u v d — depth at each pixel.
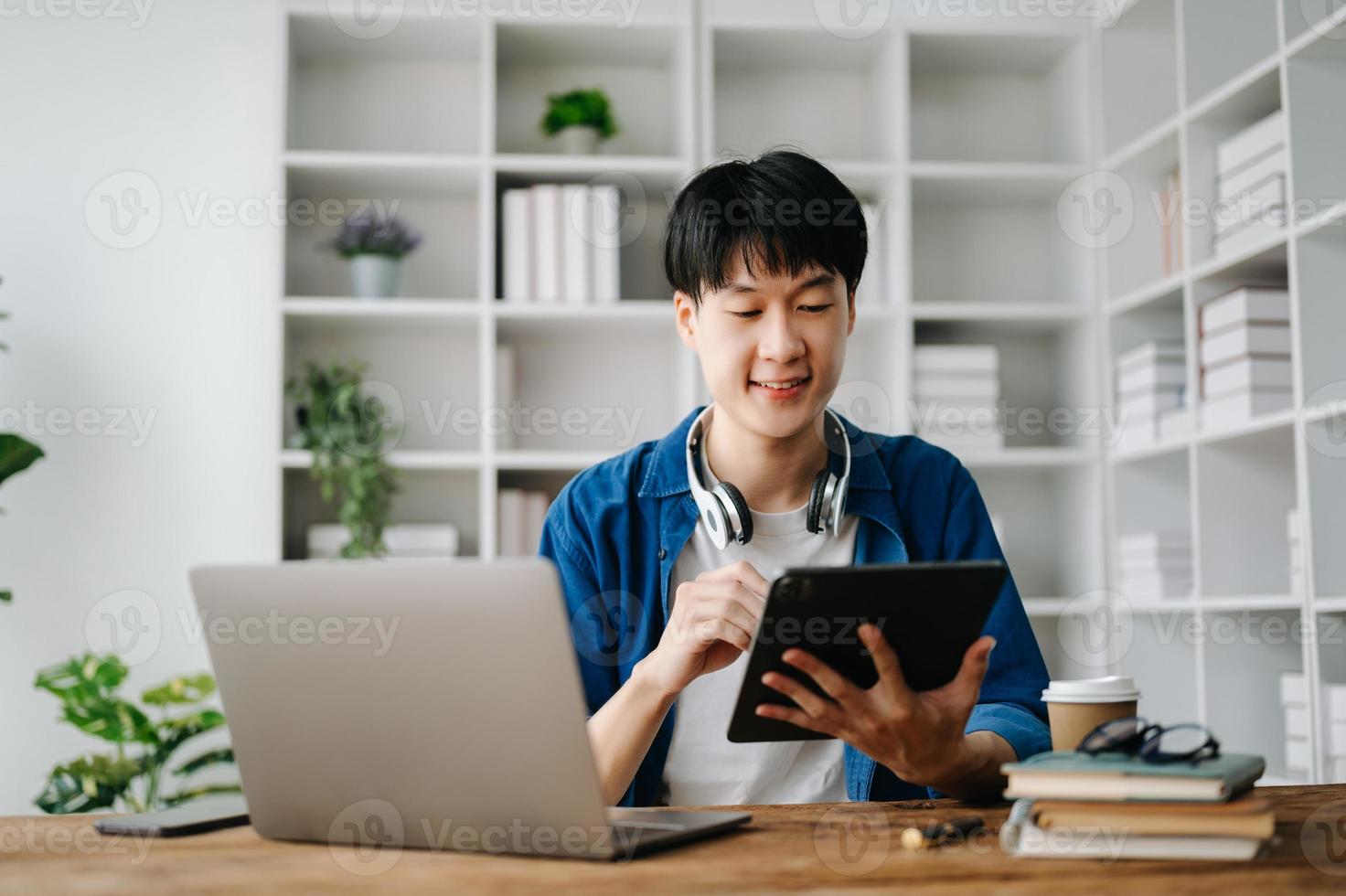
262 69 3.70
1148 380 3.46
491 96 3.52
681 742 1.59
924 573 0.99
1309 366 2.80
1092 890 0.82
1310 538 2.76
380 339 3.72
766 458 1.57
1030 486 3.93
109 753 3.46
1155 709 3.56
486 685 0.94
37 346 3.56
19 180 3.60
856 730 1.07
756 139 3.90
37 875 0.92
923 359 3.59
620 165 3.53
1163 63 3.74
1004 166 3.68
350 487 3.34
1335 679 2.76
